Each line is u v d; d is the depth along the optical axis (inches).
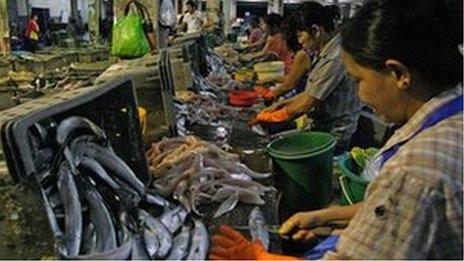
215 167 77.0
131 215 56.6
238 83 197.3
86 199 53.4
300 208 80.6
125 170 63.5
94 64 164.9
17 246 43.9
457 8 39.5
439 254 37.5
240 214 65.9
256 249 50.5
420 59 39.4
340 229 59.2
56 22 498.9
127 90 69.5
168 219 60.2
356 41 41.7
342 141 128.6
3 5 229.1
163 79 97.3
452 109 40.3
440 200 36.3
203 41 233.5
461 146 37.5
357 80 44.1
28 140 44.7
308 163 79.4
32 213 43.9
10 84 145.9
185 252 50.3
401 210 37.0
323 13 135.9
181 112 118.4
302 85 166.2
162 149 85.4
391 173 38.4
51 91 110.7
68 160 53.6
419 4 39.2
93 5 367.2
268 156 90.7
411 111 42.4
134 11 145.9
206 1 510.0
